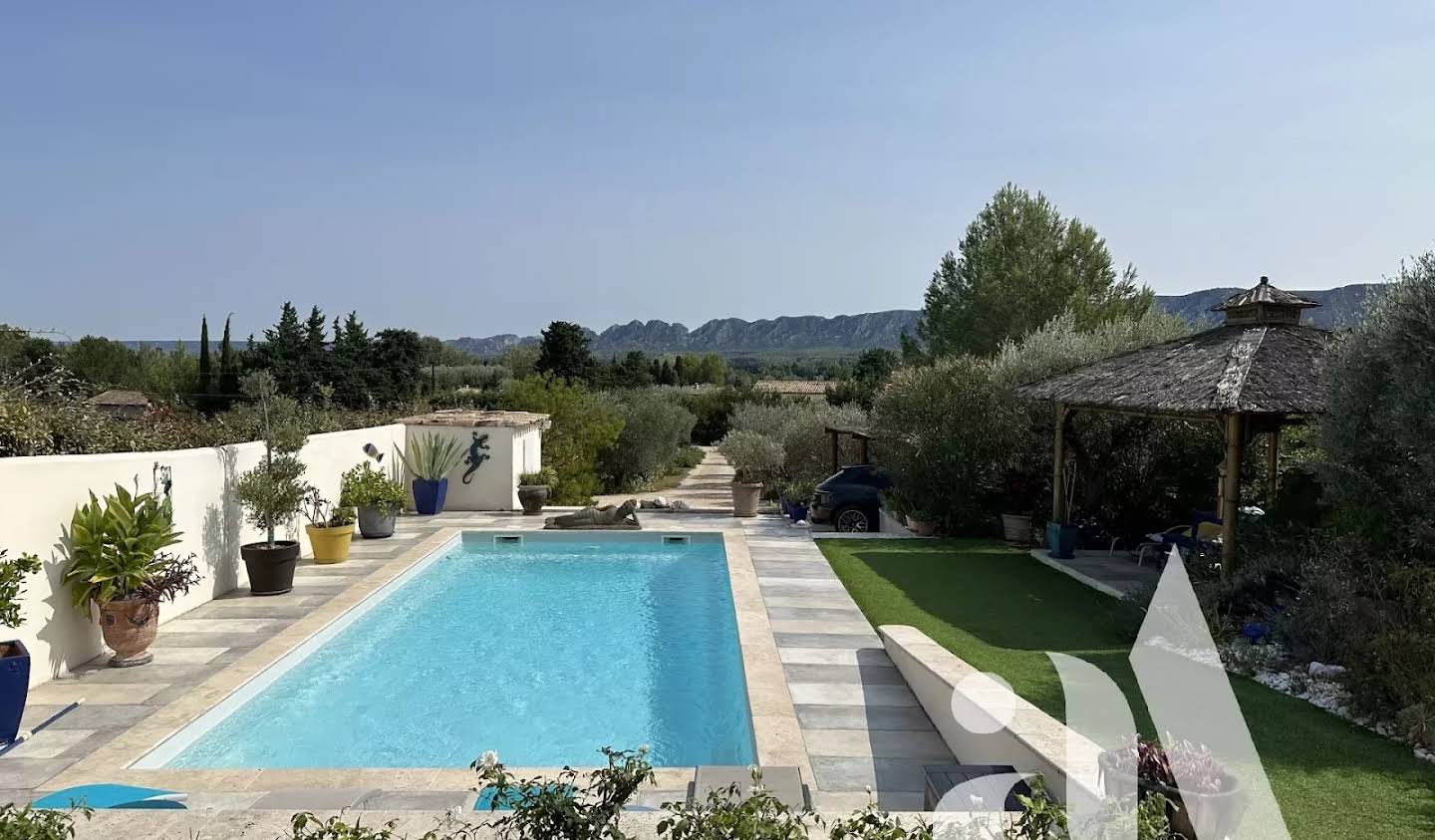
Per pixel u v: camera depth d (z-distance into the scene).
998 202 29.75
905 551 13.66
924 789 5.13
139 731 6.14
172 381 47.66
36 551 7.08
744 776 4.68
